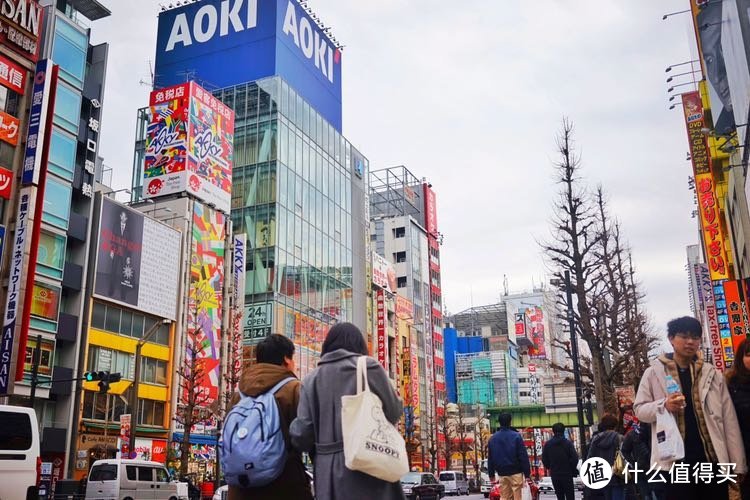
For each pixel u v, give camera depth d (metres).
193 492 26.41
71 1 36.72
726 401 4.68
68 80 32.88
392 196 89.00
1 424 12.33
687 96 28.53
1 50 28.91
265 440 3.47
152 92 43.62
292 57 58.78
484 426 88.94
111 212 34.81
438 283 87.50
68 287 32.03
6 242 27.88
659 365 4.90
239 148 53.38
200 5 59.88
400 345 67.62
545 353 117.81
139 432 33.97
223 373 40.84
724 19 20.12
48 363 29.78
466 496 46.53
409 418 60.22
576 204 21.94
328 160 60.34
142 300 35.84
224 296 42.53
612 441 9.50
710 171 27.66
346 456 3.16
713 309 27.83
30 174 28.58
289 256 51.16
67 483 24.09
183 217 40.22
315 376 3.48
